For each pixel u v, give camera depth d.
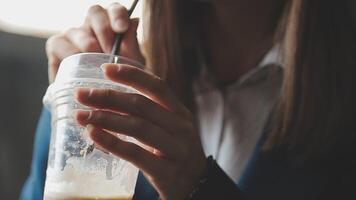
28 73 1.39
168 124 0.57
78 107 0.55
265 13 0.86
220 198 0.62
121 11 0.70
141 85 0.56
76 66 0.56
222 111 0.87
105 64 0.55
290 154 0.79
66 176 0.54
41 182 0.88
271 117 0.81
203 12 0.89
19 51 1.37
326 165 0.79
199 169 0.62
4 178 1.34
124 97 0.55
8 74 1.37
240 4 0.84
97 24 0.72
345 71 0.81
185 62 0.90
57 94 0.56
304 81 0.79
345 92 0.81
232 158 0.83
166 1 0.86
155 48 0.87
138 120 0.55
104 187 0.54
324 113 0.80
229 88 0.88
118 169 0.55
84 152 0.54
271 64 0.85
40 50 1.38
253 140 0.84
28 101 1.39
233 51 0.89
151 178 0.59
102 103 0.54
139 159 0.56
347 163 0.80
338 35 0.81
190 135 0.59
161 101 0.58
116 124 0.54
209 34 0.90
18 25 1.34
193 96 0.89
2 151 1.35
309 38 0.79
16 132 1.37
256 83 0.87
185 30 0.89
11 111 1.37
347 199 0.78
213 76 0.90
